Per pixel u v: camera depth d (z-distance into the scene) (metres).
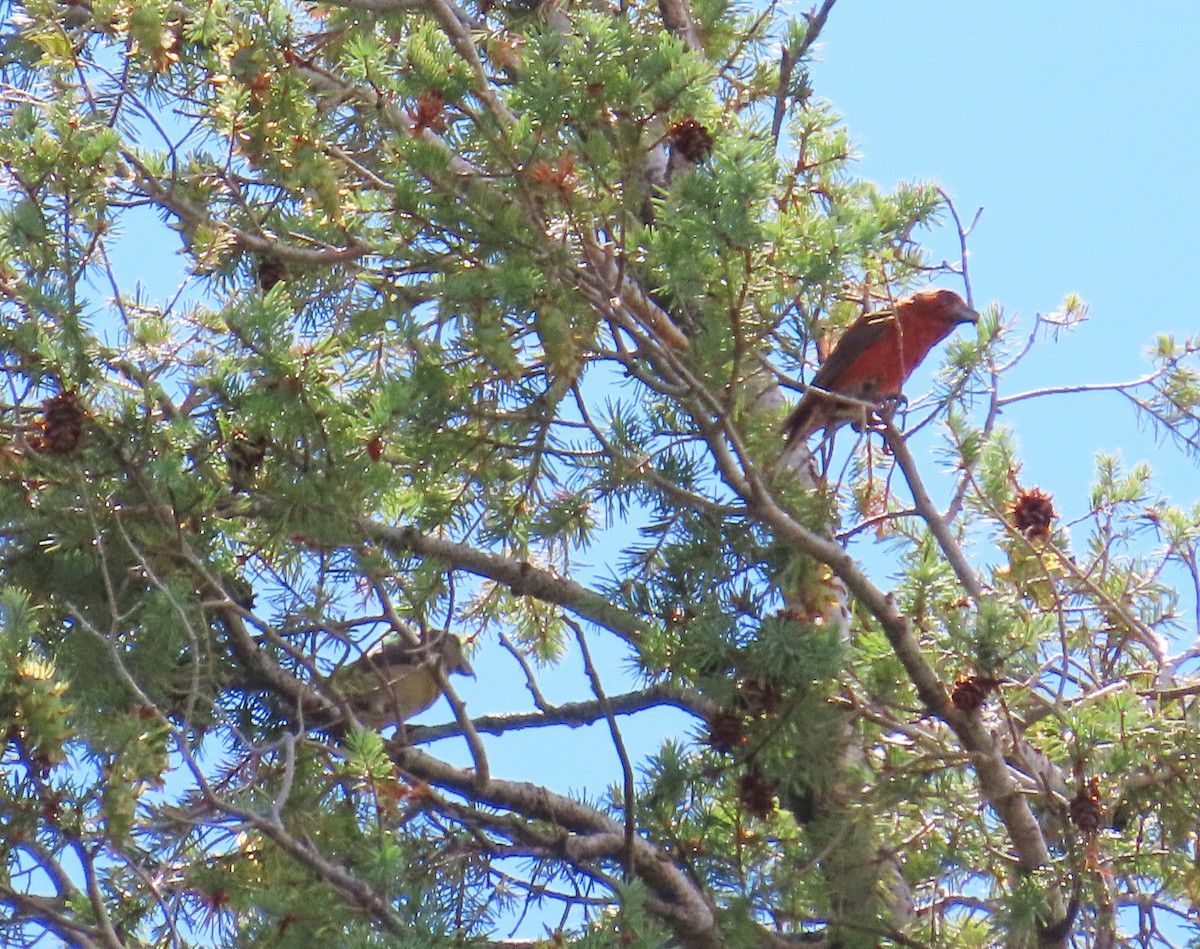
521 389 10.70
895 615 10.36
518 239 10.12
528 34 10.66
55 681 8.73
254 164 11.00
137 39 10.74
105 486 10.51
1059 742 10.53
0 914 8.41
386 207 10.87
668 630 10.96
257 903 9.32
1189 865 10.16
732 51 13.55
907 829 10.88
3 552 10.82
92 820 8.43
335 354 10.50
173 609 10.16
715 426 10.21
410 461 10.96
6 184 9.98
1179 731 10.15
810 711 10.55
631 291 10.61
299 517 10.45
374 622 11.30
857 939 10.77
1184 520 13.41
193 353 10.38
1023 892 10.08
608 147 10.12
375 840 9.48
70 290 10.01
